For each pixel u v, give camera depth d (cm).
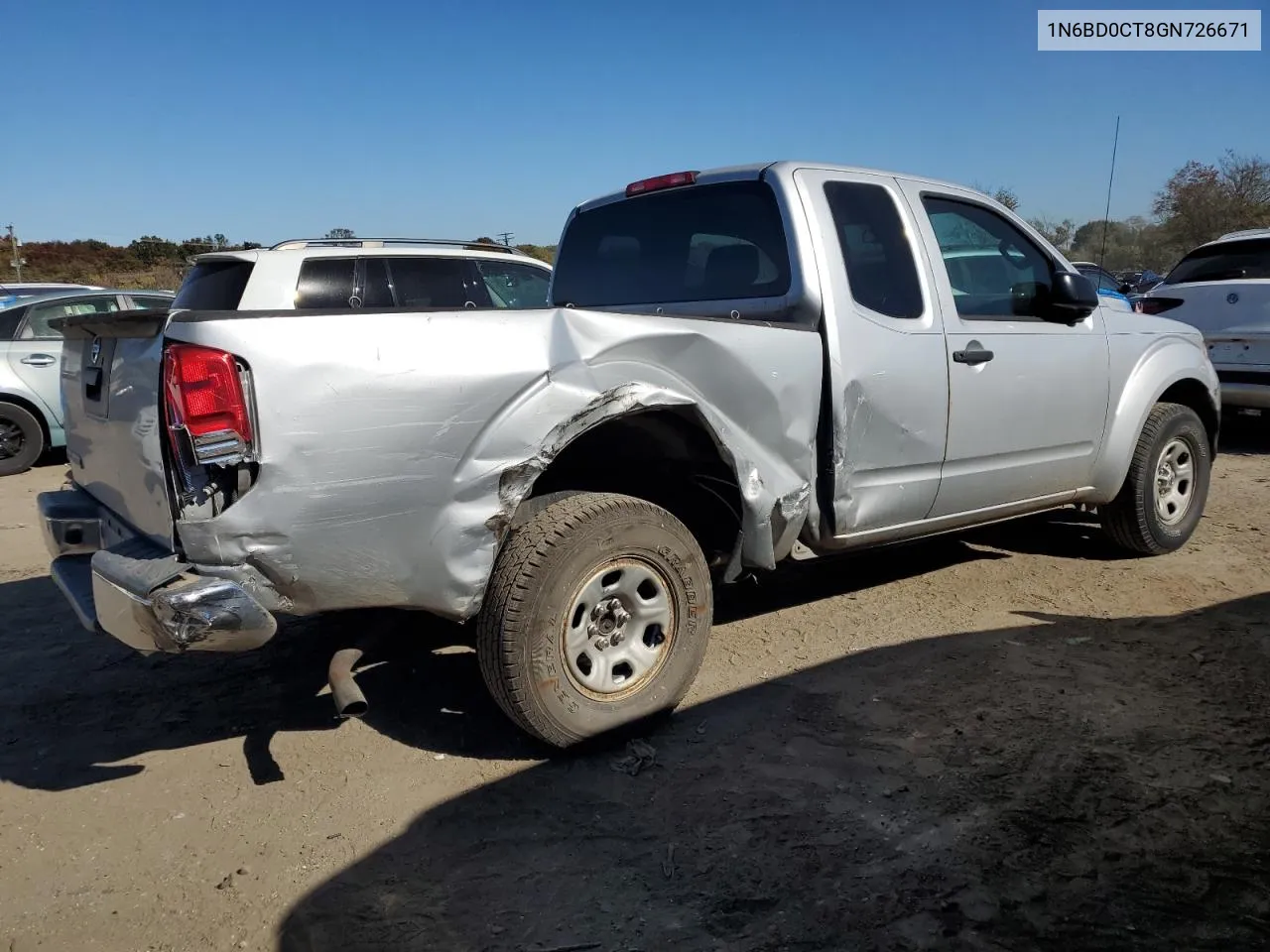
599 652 321
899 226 409
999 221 462
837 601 476
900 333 390
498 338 289
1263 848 265
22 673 414
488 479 287
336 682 292
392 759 330
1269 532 589
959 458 420
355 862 271
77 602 312
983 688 369
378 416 271
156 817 299
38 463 992
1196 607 456
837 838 274
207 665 418
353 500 271
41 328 938
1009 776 304
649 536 320
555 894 254
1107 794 292
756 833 278
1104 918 238
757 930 237
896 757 319
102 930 246
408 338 276
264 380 259
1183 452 536
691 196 421
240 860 275
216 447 257
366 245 743
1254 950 226
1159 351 516
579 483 366
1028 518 629
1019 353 438
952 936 233
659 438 348
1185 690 364
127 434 303
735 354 337
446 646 425
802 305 369
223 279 709
